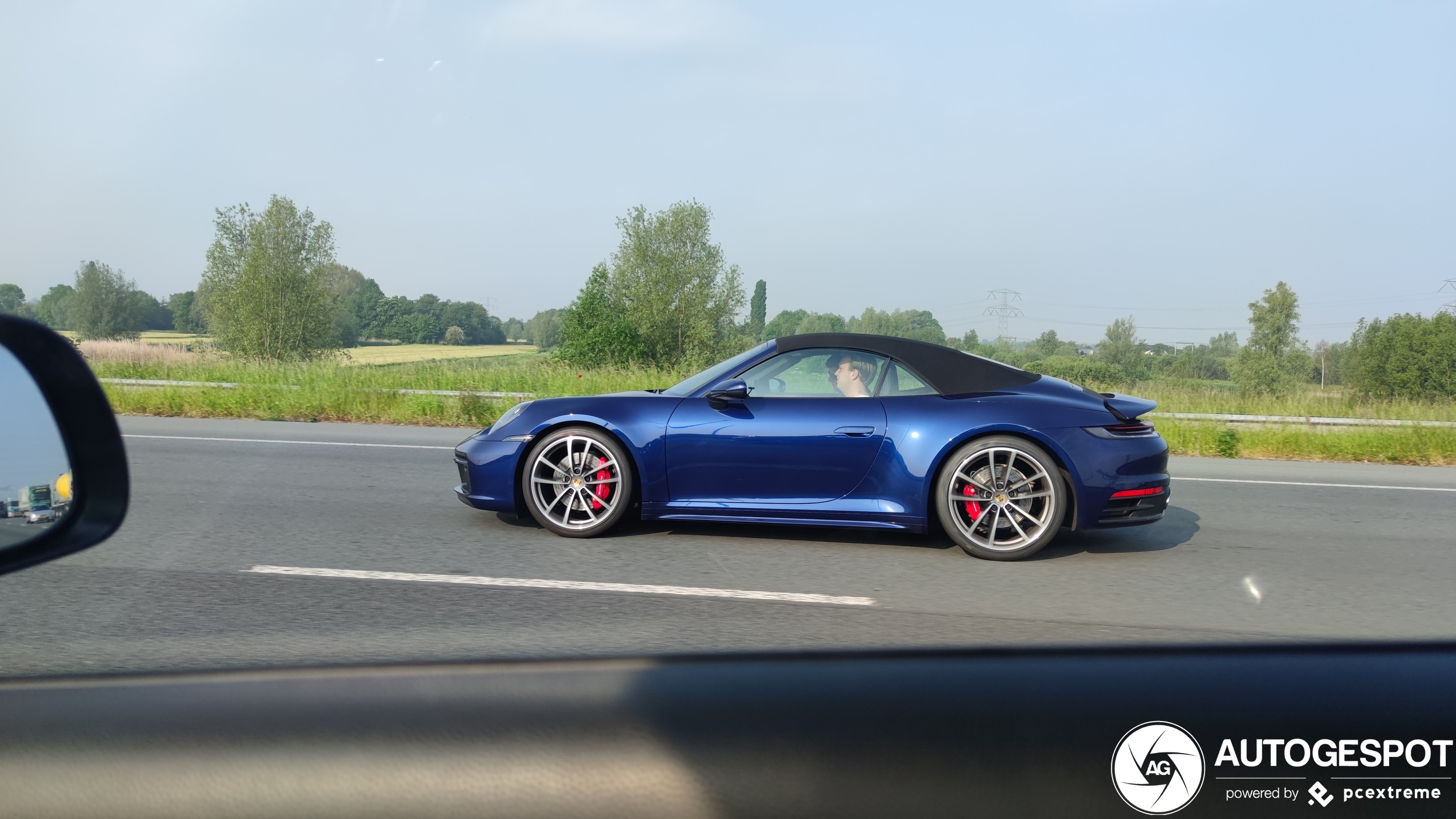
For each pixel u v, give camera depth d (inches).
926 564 175.0
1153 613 143.1
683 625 129.6
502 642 119.4
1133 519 181.9
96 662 108.2
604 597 145.5
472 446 198.5
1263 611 145.9
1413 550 200.4
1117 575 169.5
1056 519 179.2
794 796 55.6
